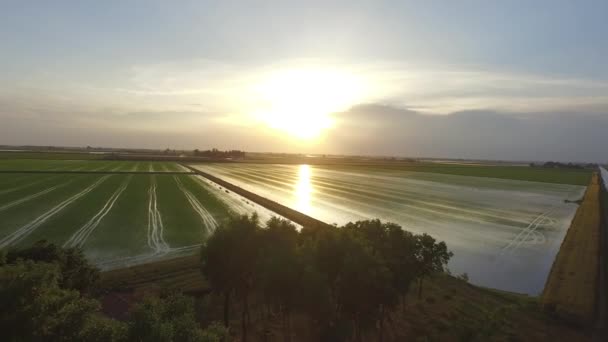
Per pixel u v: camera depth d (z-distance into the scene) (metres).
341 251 26.75
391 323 30.17
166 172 178.38
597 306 33.06
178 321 16.16
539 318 30.77
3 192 96.19
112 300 31.53
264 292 26.06
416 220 79.75
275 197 110.19
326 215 83.31
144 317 15.26
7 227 60.12
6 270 15.92
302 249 27.08
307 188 136.50
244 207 87.44
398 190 138.38
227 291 29.44
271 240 29.03
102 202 85.75
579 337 27.50
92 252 49.16
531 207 102.56
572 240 58.84
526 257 55.06
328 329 25.00
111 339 14.65
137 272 39.09
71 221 65.81
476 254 56.22
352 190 134.00
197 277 38.03
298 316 30.30
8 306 14.98
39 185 111.88
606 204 104.88
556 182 195.12
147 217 71.69
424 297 35.38
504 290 41.50
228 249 28.72
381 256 28.28
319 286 23.33
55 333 14.97
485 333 28.11
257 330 28.44
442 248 33.97
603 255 50.47
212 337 16.23
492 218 84.56
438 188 150.25
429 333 28.80
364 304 24.78
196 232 61.25
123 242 54.19
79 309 15.50
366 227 32.59
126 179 138.88
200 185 129.75
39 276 16.06
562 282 38.62
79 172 159.38
